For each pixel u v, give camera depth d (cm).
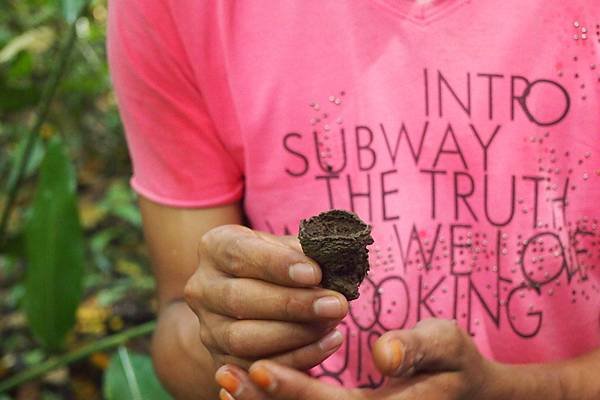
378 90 58
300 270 44
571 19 56
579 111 57
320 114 59
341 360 61
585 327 61
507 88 57
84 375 131
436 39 57
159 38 58
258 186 61
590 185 58
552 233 59
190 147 62
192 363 59
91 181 188
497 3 56
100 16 161
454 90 57
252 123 59
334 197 60
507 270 59
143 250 167
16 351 135
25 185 166
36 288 90
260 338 47
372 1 57
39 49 149
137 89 61
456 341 50
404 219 59
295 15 58
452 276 59
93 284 153
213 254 48
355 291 46
